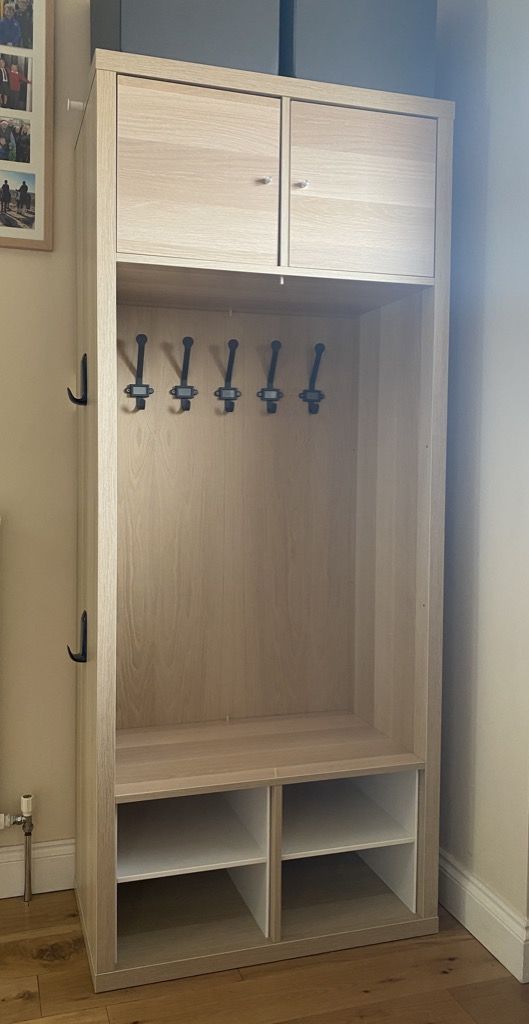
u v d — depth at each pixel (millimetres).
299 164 2049
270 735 2438
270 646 2617
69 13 2355
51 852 2471
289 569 2623
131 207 1931
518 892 2125
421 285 2174
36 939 2229
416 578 2285
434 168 2168
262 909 2191
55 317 2387
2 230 2322
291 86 2027
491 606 2244
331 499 2650
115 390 1945
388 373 2445
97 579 1970
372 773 2195
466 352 2350
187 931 2191
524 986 2074
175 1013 1952
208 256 1987
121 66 1904
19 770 2443
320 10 2070
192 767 2164
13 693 2426
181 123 1955
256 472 2574
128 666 2480
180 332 2475
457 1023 1935
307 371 2609
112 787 1996
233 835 2281
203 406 2508
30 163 2332
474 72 2311
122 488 2443
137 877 2043
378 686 2516
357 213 2102
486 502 2262
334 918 2262
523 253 2100
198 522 2523
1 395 2361
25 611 2422
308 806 2484
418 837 2275
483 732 2281
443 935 2291
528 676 2096
